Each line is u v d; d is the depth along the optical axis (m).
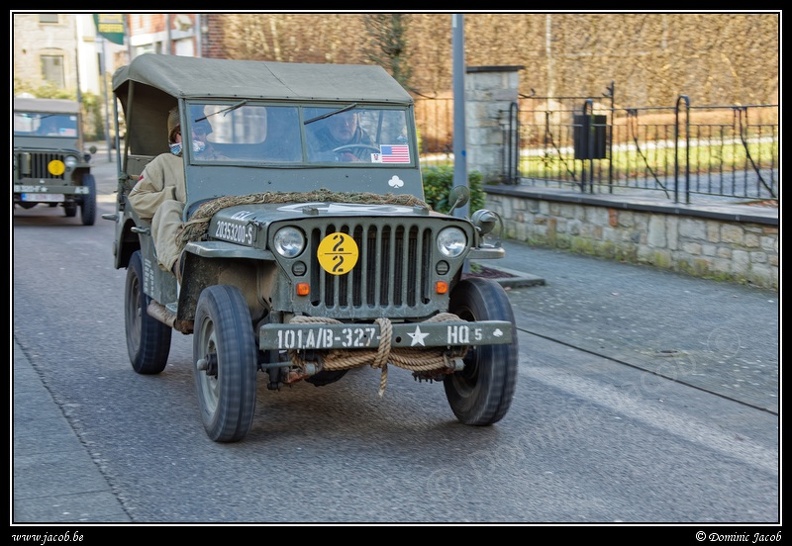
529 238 13.73
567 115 23.88
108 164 30.09
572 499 4.80
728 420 6.16
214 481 5.00
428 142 20.69
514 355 5.66
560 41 23.98
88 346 8.22
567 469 5.25
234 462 5.30
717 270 10.72
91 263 12.88
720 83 23.36
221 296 5.46
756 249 10.23
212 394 5.68
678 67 23.56
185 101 6.36
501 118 14.82
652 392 6.79
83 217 17.64
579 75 24.08
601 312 9.30
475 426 6.00
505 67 14.73
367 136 6.71
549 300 9.85
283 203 6.05
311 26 23.33
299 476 5.09
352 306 5.41
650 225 11.58
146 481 4.99
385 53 13.42
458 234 5.57
